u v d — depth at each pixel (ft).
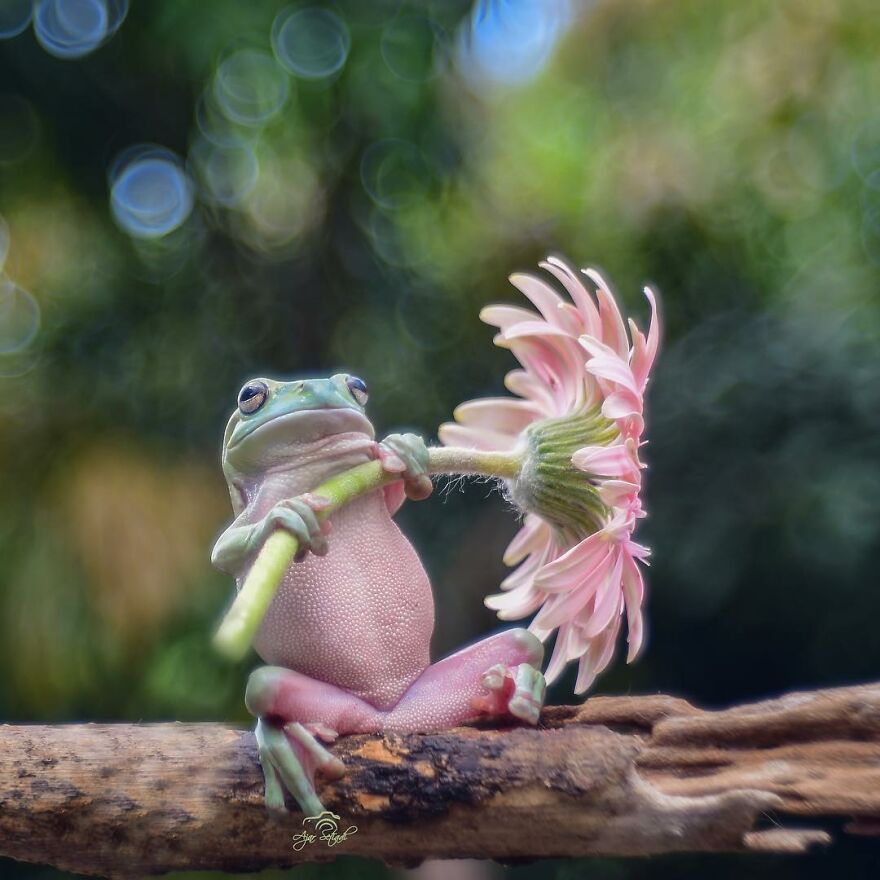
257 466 2.98
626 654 5.03
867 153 5.61
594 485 3.01
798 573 4.69
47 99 4.53
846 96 5.70
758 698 5.05
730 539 4.70
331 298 4.89
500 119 5.83
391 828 2.92
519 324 3.04
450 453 3.00
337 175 4.87
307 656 2.95
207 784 2.93
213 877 4.31
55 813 2.94
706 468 4.84
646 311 5.35
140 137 4.69
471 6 4.92
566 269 3.05
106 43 4.50
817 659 4.86
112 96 4.58
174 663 4.53
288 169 4.92
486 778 2.90
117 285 4.70
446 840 2.92
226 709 4.65
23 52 4.46
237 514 3.00
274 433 2.97
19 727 2.97
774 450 4.82
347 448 2.97
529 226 5.50
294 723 2.91
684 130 5.79
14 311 4.64
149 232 4.74
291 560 2.91
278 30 4.66
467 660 2.97
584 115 6.20
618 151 5.86
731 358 5.04
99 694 4.36
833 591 4.68
